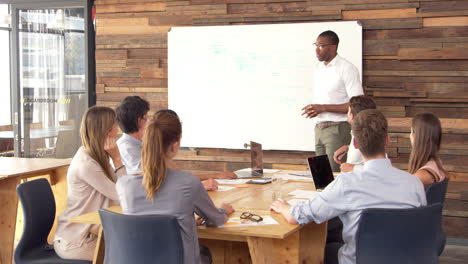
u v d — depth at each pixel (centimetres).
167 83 609
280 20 564
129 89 623
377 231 227
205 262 282
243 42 574
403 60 532
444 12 517
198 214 244
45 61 689
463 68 517
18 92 698
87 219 268
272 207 275
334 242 345
